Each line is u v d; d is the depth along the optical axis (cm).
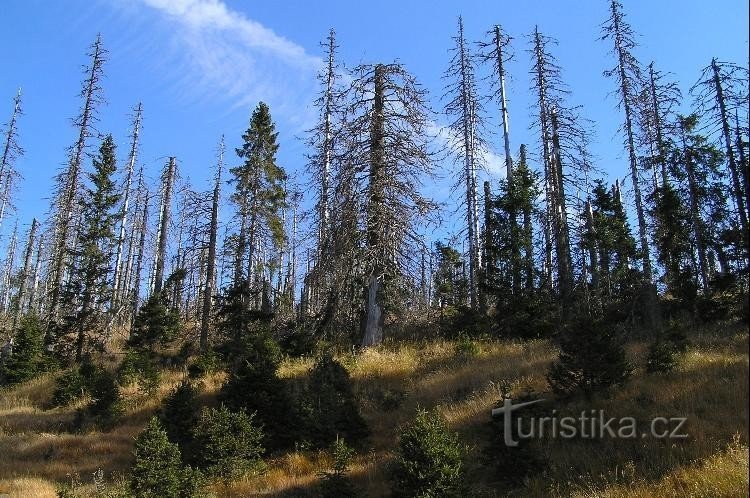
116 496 1166
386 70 2400
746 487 795
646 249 2558
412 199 2341
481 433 1294
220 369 2386
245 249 3397
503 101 3247
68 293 3356
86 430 2028
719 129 2836
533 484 1031
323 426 1469
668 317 2531
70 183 3578
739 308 2105
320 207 2553
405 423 1527
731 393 1230
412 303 2425
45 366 3041
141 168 4453
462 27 3344
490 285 2586
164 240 4212
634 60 2820
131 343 3095
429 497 959
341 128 2438
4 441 1942
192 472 1234
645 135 2942
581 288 2652
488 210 2814
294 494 1216
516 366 1739
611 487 932
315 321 2519
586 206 2927
